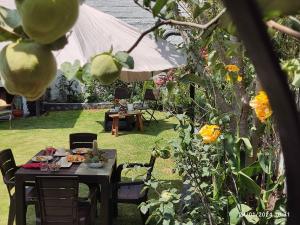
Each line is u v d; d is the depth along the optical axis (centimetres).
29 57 46
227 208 265
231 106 279
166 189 310
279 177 235
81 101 1465
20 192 484
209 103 316
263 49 29
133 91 1222
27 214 585
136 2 76
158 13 73
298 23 67
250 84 262
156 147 320
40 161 529
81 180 486
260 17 28
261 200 248
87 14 347
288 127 32
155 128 1145
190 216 271
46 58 47
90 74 62
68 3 42
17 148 950
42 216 440
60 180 431
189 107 361
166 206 270
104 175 485
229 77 215
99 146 967
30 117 1320
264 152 258
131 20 1299
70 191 433
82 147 659
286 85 30
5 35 49
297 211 34
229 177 287
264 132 262
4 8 49
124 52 61
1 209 591
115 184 495
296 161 32
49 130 1134
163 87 338
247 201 274
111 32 351
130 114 1098
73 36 316
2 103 1227
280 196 241
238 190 270
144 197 491
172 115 298
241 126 262
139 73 382
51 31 42
